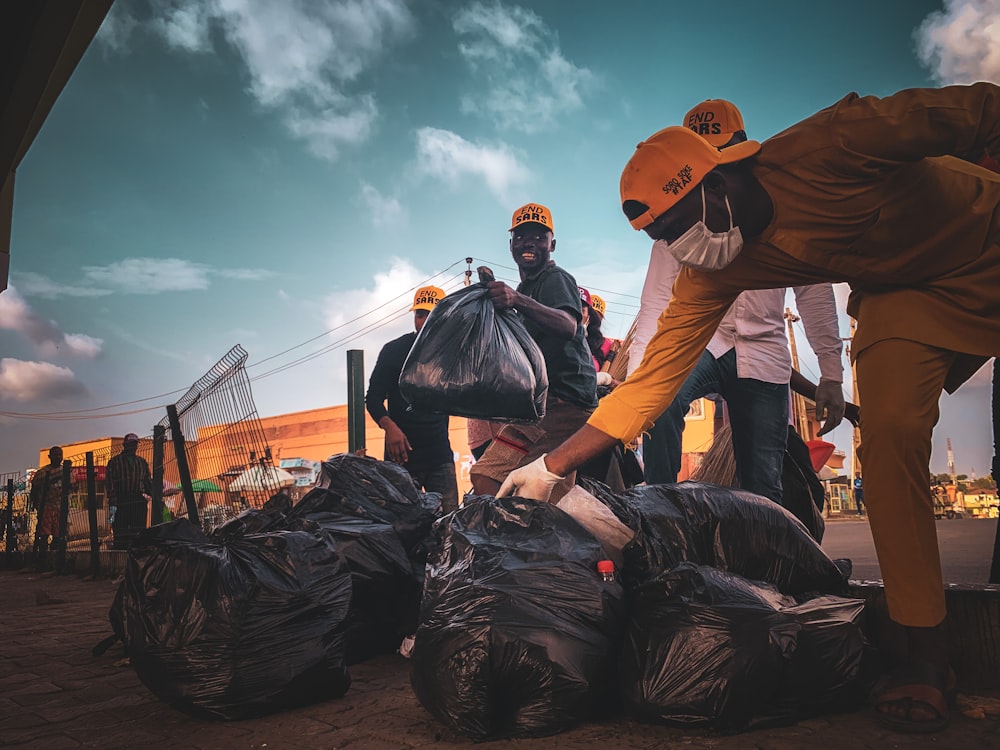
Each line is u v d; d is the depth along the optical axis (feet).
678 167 6.04
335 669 7.97
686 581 6.98
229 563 7.90
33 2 7.69
